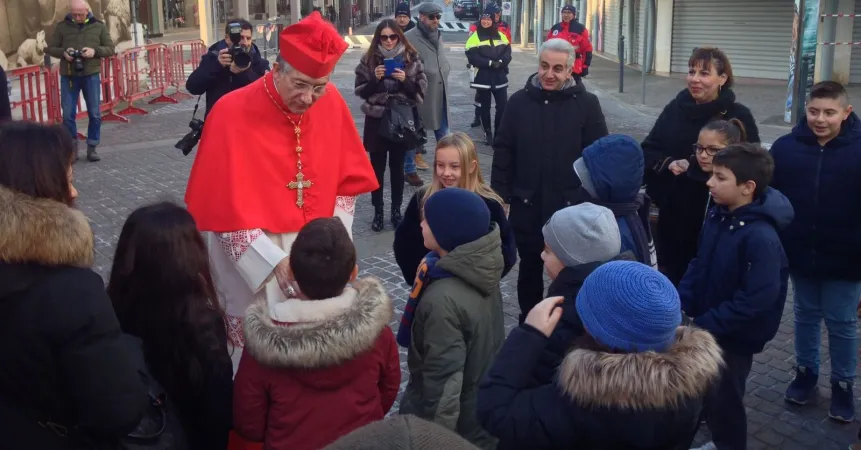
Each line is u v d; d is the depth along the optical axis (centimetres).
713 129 392
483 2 4644
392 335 271
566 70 443
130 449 228
